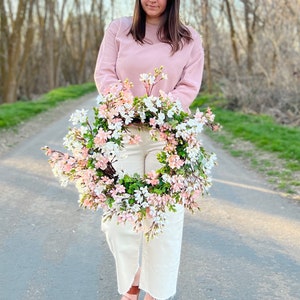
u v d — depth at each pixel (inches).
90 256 150.8
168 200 96.8
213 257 151.3
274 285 132.5
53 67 1245.1
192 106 652.1
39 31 1208.8
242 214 195.9
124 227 101.6
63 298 124.1
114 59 104.2
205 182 101.8
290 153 317.4
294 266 145.4
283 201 215.9
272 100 579.2
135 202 96.1
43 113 573.6
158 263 104.6
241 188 239.3
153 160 101.8
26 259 147.8
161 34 101.5
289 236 171.2
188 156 96.3
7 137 388.2
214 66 751.1
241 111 580.1
